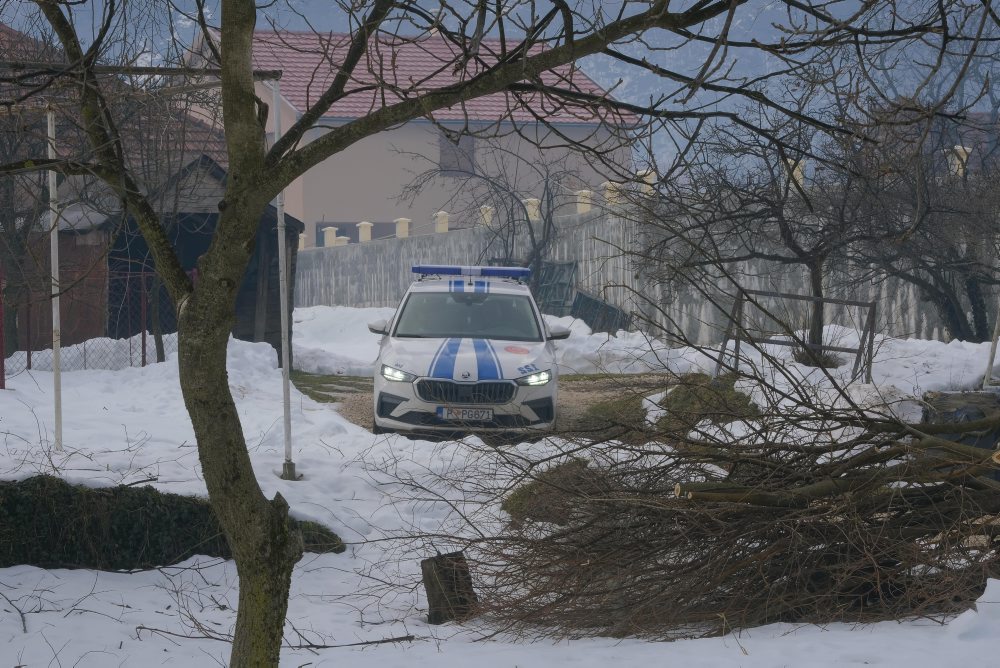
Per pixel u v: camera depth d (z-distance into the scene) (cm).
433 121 631
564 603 900
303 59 5488
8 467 1131
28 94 656
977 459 906
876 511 912
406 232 4959
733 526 898
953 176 2450
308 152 559
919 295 2817
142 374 2080
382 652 826
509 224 4138
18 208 2070
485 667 747
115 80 1291
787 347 2159
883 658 676
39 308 2603
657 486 1011
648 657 742
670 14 569
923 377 1812
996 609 729
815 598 880
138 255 2633
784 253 2812
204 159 2494
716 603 895
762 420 1009
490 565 964
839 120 702
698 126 691
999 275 2709
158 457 1306
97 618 906
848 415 988
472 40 579
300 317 4512
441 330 1830
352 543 1184
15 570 1050
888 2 646
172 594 1022
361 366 2711
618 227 3553
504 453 1070
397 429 1689
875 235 2147
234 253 554
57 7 651
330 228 5625
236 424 567
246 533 566
